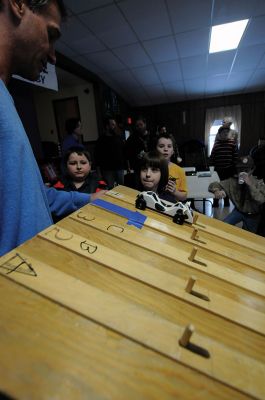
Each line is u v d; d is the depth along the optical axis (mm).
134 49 2996
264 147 1969
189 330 268
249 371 265
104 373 226
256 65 3836
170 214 674
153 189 1301
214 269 467
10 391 202
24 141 445
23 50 459
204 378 244
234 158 3768
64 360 232
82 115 4203
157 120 6402
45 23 469
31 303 293
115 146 2908
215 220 784
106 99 4332
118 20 2305
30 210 443
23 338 248
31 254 388
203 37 2787
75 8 2062
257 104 5691
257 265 526
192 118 6176
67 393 205
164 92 5246
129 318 296
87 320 281
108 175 2980
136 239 510
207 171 3059
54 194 685
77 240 453
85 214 577
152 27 2486
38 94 4348
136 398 211
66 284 334
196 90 5230
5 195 416
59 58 2893
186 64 3646
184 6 2154
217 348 286
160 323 300
